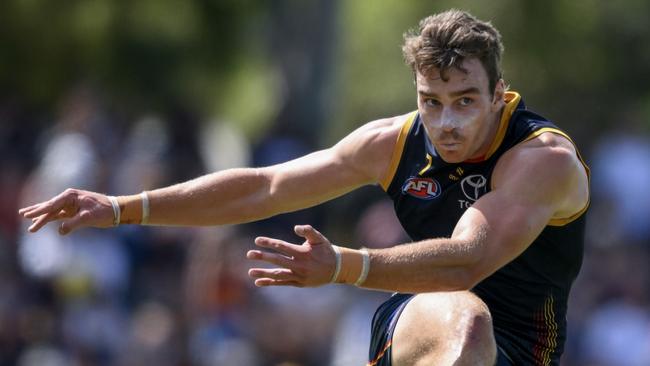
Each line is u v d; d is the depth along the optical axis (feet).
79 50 162.20
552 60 175.94
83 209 59.16
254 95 182.60
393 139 60.13
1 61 161.17
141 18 162.40
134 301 130.82
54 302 126.93
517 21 173.99
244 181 61.41
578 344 145.69
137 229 132.05
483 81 54.95
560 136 56.95
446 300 58.54
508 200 54.75
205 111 177.17
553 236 58.59
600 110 185.16
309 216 148.97
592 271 154.40
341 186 61.52
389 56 181.88
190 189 60.85
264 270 51.24
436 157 58.44
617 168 174.29
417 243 52.70
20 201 142.82
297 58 169.68
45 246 127.44
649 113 185.78
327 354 122.31
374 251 52.08
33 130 158.30
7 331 124.06
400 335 59.11
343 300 124.88
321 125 170.71
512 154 56.59
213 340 124.77
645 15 187.42
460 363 56.34
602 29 185.06
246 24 169.27
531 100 179.22
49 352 124.67
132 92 162.61
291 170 61.62
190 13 163.12
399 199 60.03
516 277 59.67
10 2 159.12
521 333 60.64
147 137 156.66
